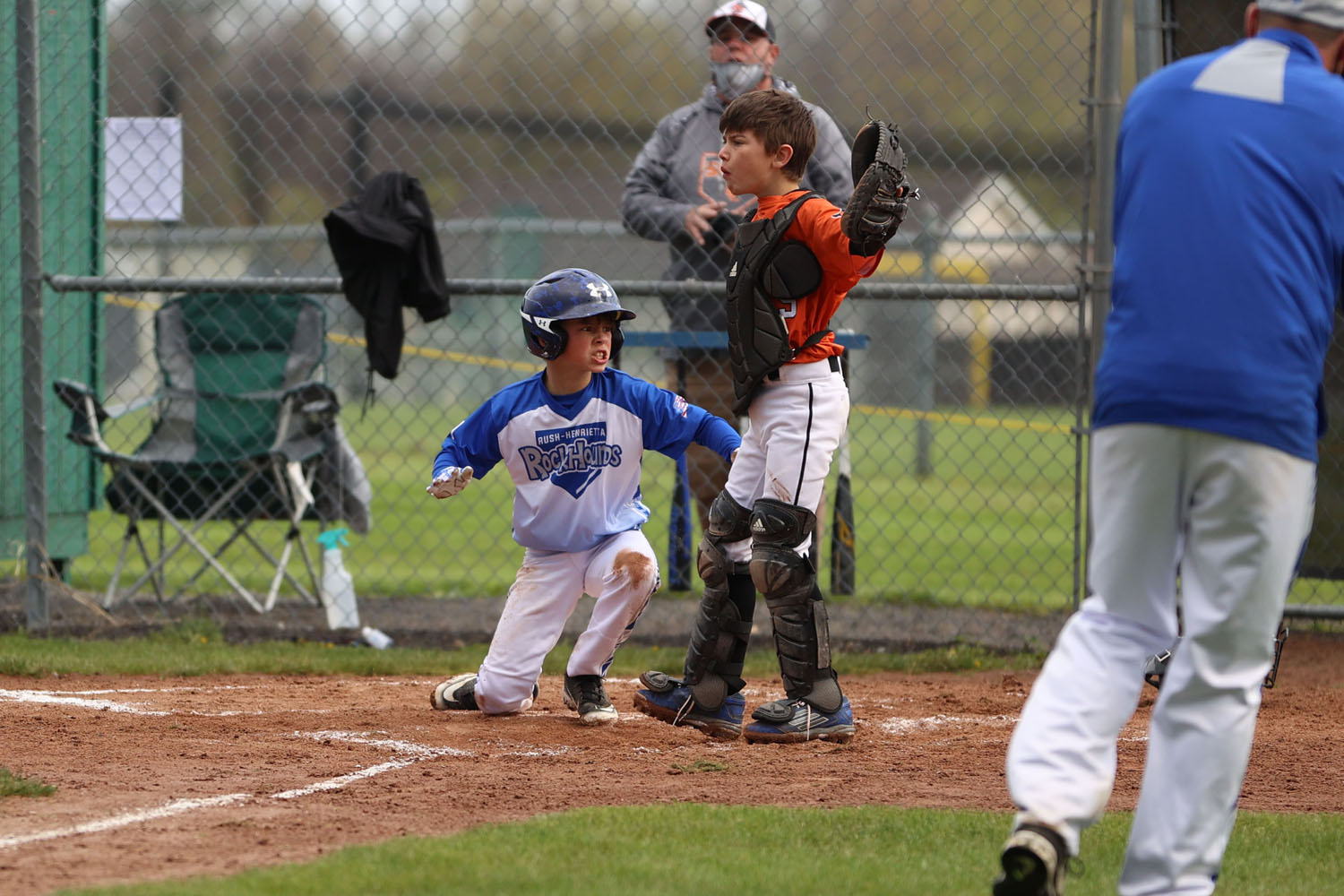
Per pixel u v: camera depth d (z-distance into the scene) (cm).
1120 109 2166
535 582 1758
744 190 1533
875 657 2291
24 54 2355
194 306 2680
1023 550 4019
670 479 5138
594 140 7306
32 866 1067
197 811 1252
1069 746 952
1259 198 940
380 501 4831
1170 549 980
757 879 1025
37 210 2386
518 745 1606
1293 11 981
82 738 1585
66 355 2806
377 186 2350
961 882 1034
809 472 1521
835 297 1529
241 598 2808
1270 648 971
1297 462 938
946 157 2661
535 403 1689
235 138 5869
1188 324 941
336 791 1337
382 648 2356
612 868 1041
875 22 5456
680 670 2191
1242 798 1416
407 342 6378
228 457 2594
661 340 2439
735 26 2403
